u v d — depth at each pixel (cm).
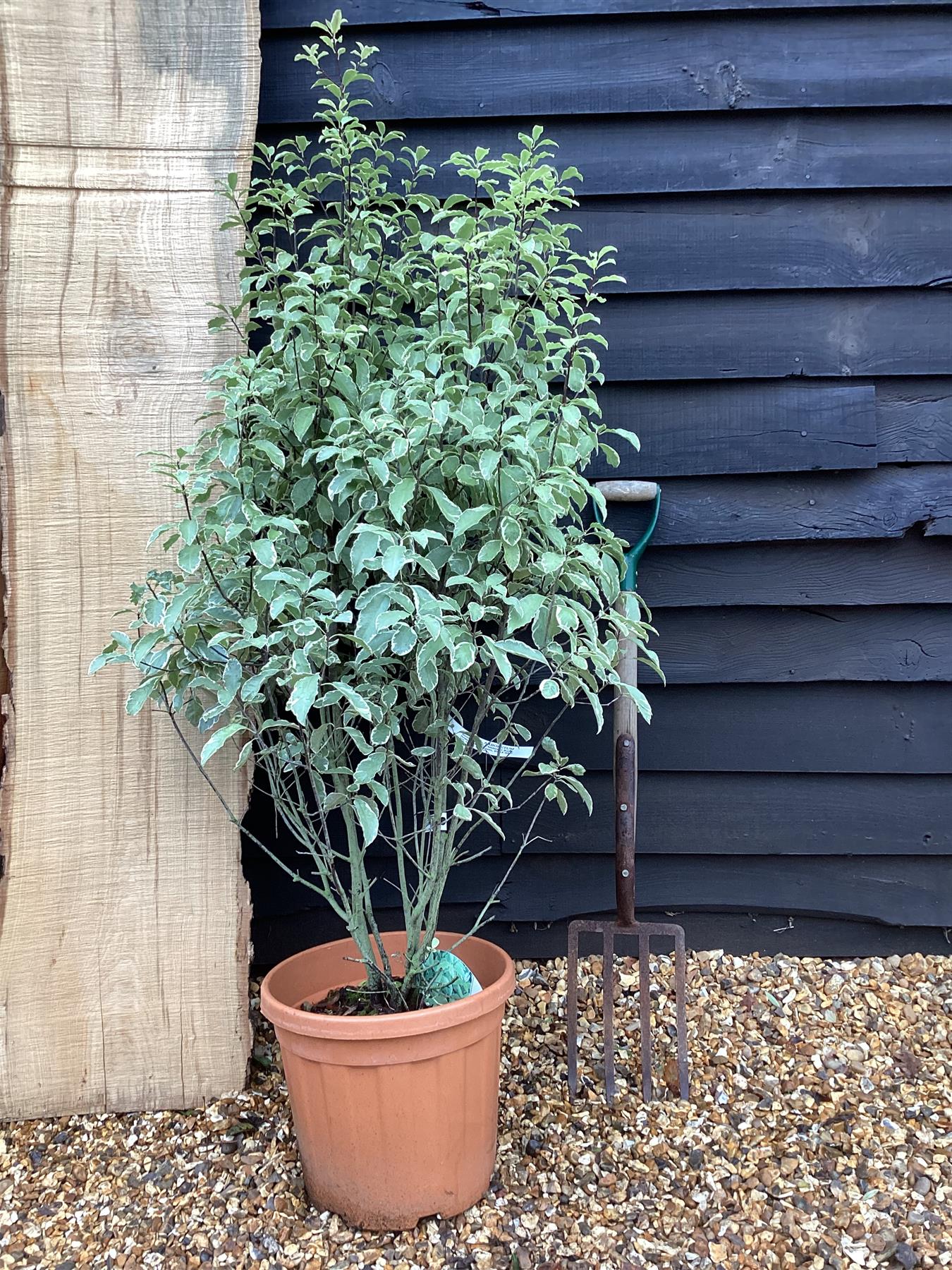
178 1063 155
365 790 171
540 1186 135
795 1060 161
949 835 181
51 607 150
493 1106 133
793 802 182
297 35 172
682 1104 152
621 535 178
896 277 174
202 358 153
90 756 152
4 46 146
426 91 172
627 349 175
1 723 150
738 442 176
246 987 157
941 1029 167
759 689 181
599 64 171
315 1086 123
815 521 176
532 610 116
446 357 141
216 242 153
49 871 152
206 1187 136
